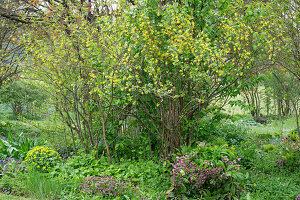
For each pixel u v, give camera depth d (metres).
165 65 5.07
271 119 17.44
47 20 6.11
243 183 4.54
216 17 5.20
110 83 5.21
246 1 5.67
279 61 5.55
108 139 6.38
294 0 5.28
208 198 4.25
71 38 5.73
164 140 5.58
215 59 4.59
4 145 6.35
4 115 21.62
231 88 5.49
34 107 6.48
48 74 5.78
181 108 5.54
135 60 4.94
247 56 5.00
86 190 4.41
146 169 5.35
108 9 6.53
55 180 4.78
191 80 5.35
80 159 5.89
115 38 4.99
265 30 5.05
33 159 5.51
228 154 4.73
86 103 6.12
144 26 4.65
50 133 6.75
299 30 5.45
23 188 4.62
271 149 6.99
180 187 4.36
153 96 5.42
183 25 4.64
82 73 5.96
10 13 8.66
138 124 6.38
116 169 5.43
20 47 8.80
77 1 6.25
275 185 4.68
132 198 4.27
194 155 4.69
